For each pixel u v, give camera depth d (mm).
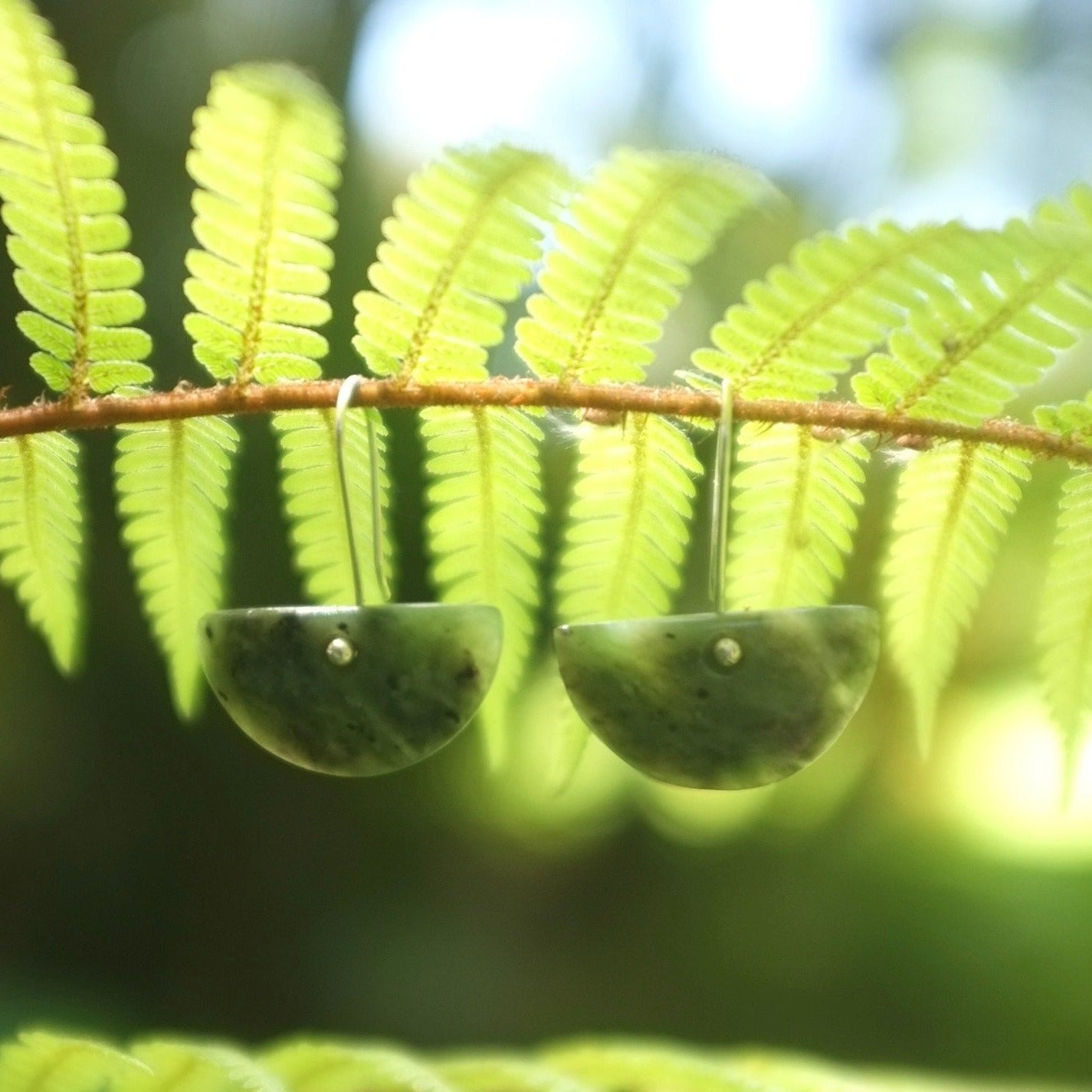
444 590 373
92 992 875
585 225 355
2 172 357
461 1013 929
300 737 349
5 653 834
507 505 370
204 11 844
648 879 1023
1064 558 372
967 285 354
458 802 961
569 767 374
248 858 926
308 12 854
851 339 358
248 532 766
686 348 755
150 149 800
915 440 364
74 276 361
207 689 883
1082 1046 894
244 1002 914
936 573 372
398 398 361
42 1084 360
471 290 358
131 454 375
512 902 1000
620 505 369
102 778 884
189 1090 362
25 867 875
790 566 369
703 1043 958
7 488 374
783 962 975
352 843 954
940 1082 392
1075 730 373
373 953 934
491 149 351
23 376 733
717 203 353
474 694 349
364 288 775
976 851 995
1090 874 968
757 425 366
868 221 354
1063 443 363
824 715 347
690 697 346
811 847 1013
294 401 363
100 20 805
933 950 953
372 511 372
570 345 360
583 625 348
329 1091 364
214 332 361
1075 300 354
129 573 807
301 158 354
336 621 345
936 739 964
